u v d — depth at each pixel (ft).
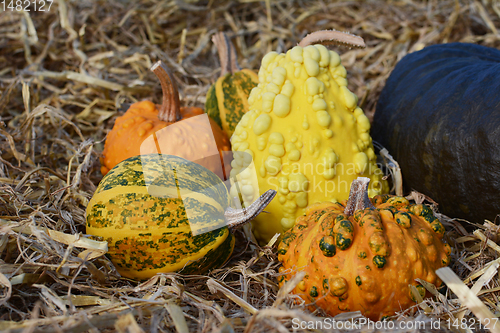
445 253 1.34
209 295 1.40
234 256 1.52
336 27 2.88
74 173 1.79
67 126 2.06
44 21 2.62
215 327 1.24
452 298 1.37
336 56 1.53
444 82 1.60
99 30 2.62
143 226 1.34
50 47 2.46
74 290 1.39
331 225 1.33
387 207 1.36
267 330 1.23
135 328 1.18
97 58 2.28
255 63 2.61
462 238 1.52
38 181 1.73
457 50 1.76
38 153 1.94
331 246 1.29
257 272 1.46
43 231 1.36
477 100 1.47
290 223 1.50
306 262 1.33
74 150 1.79
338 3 3.05
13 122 1.99
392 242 1.29
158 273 1.38
